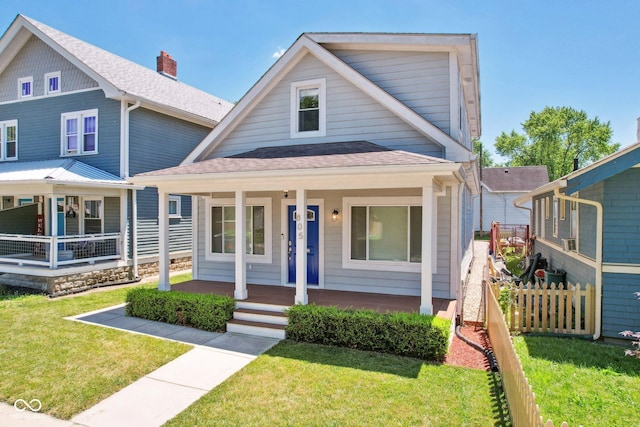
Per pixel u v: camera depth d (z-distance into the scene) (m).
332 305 7.83
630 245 7.12
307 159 8.28
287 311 7.43
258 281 10.77
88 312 9.38
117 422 4.46
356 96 9.79
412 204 9.01
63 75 14.89
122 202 13.81
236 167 8.37
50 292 11.33
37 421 4.50
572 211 10.16
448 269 8.72
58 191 11.86
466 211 13.34
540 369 5.81
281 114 10.62
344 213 9.62
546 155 49.31
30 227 14.93
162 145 15.52
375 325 6.64
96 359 6.32
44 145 15.27
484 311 8.33
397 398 4.91
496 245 21.00
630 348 6.80
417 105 9.44
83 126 14.54
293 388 5.23
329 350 6.70
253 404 4.82
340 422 4.37
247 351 6.70
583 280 8.54
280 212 10.52
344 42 9.74
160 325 8.27
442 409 4.62
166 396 5.08
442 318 6.62
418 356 6.36
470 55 9.48
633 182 7.11
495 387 5.20
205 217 11.67
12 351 6.65
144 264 14.66
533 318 7.96
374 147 8.84
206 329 7.95
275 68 10.35
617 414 4.52
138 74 16.48
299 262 7.89
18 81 15.78
